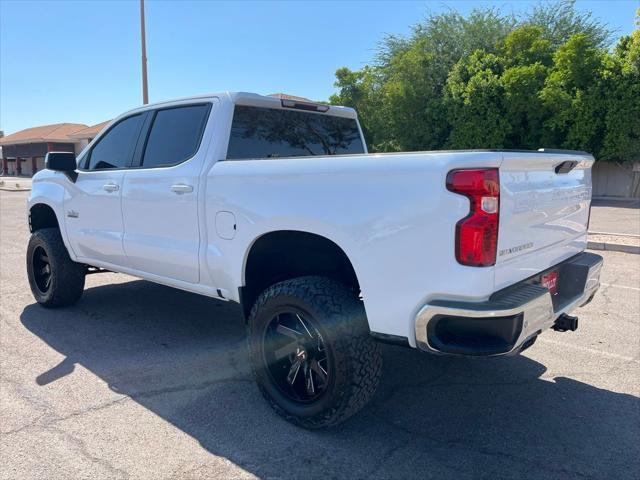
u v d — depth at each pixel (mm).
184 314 5523
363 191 2863
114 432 3188
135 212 4332
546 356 4402
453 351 2639
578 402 3602
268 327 3336
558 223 3344
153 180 4133
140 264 4422
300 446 3049
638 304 5875
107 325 5152
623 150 19719
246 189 3432
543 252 3172
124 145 4676
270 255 3646
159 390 3750
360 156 2906
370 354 2996
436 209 2611
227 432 3199
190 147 4031
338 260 3510
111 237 4605
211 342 4715
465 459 2926
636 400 3629
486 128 21969
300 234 3328
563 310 3207
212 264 3709
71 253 5254
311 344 3152
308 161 3123
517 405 3561
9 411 3426
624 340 4762
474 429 3250
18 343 4648
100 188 4672
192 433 3184
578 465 2869
